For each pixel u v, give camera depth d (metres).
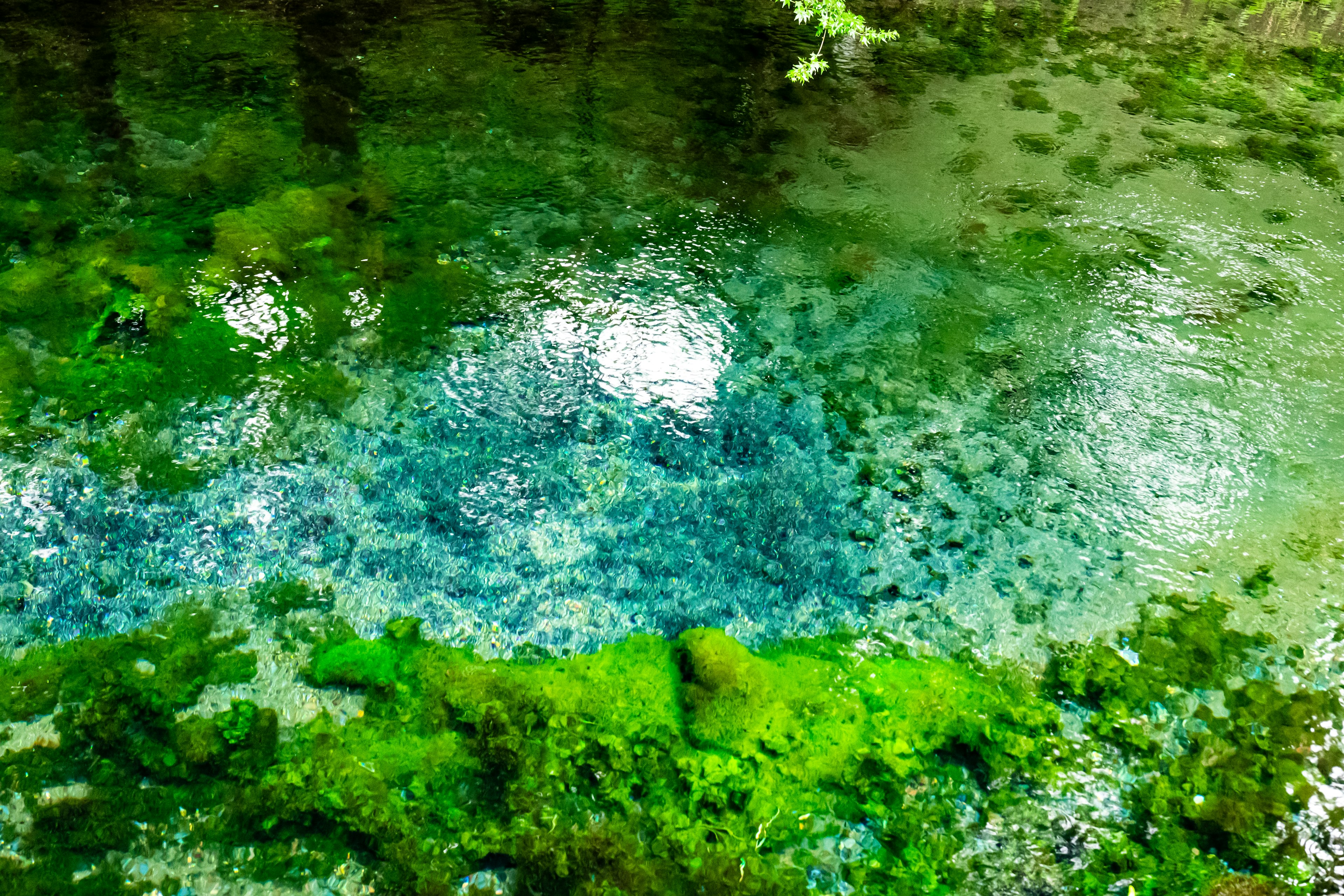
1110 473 6.38
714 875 4.10
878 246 8.52
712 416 6.68
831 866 4.19
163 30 11.01
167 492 5.73
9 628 4.95
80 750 4.42
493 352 7.01
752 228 8.65
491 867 4.12
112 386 6.35
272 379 6.56
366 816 4.19
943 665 5.14
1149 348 7.50
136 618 5.05
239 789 4.30
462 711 4.69
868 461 6.41
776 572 5.61
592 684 4.89
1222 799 4.52
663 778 4.47
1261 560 5.80
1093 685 5.02
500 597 5.32
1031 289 8.09
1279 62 12.82
